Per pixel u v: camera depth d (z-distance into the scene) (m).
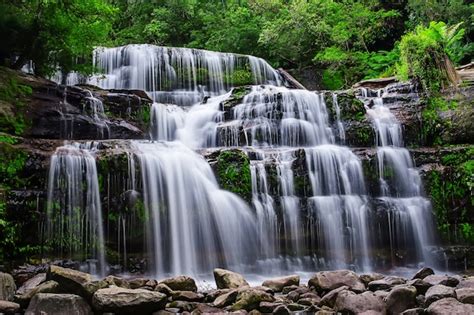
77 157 8.55
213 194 9.40
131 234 8.56
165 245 8.80
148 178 8.89
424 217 10.57
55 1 11.14
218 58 18.55
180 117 13.26
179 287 6.70
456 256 10.16
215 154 9.88
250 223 9.45
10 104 10.10
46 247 8.03
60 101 11.10
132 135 11.93
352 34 22.64
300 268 9.59
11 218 7.79
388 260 10.14
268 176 9.90
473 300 5.52
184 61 17.83
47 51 11.88
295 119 12.66
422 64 13.65
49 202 8.20
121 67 17.09
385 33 23.69
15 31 10.98
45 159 8.44
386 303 5.66
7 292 6.09
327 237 9.87
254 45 24.03
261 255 9.41
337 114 12.66
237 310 5.72
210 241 9.15
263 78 19.27
